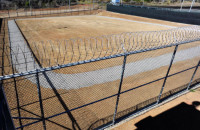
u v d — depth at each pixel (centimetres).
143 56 935
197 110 523
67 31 1756
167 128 447
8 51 1041
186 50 1090
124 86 639
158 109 521
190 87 654
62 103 520
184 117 491
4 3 3984
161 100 562
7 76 228
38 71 253
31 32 1680
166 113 504
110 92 594
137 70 771
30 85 603
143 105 530
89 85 629
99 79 676
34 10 3819
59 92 575
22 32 1667
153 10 2662
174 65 862
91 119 462
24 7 4019
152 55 962
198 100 574
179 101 565
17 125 424
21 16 2886
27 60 873
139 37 1357
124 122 461
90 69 759
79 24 2253
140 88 628
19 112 468
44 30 1795
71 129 423
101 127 435
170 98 579
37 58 909
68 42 1252
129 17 2953
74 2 4947
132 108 512
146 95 586
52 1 4531
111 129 437
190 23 2153
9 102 505
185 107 535
